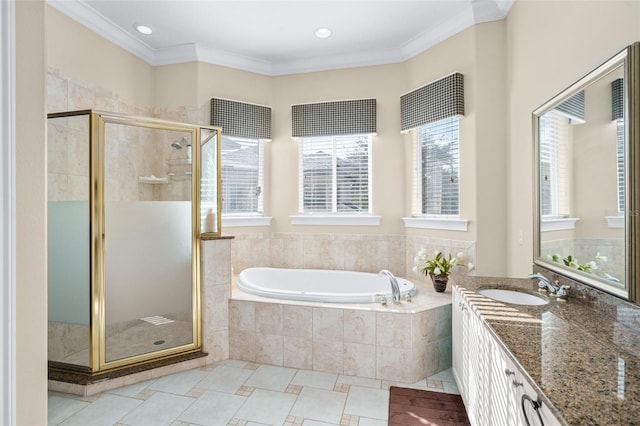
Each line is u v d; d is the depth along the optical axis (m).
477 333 1.64
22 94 0.71
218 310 2.70
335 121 3.57
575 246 1.65
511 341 1.18
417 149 3.37
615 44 1.42
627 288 1.29
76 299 2.32
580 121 1.60
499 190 2.66
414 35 3.15
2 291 0.62
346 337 2.47
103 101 2.95
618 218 1.35
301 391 2.24
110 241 2.36
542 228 2.02
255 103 3.68
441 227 3.02
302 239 3.71
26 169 0.72
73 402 2.11
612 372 0.96
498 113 2.66
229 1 2.63
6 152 0.63
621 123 1.32
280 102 3.78
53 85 2.51
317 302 2.63
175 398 2.16
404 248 3.45
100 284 2.31
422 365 2.41
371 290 3.34
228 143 3.62
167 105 3.49
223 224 3.49
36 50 0.74
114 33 3.00
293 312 2.58
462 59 2.85
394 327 2.38
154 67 3.53
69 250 2.33
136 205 2.46
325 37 3.18
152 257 2.52
